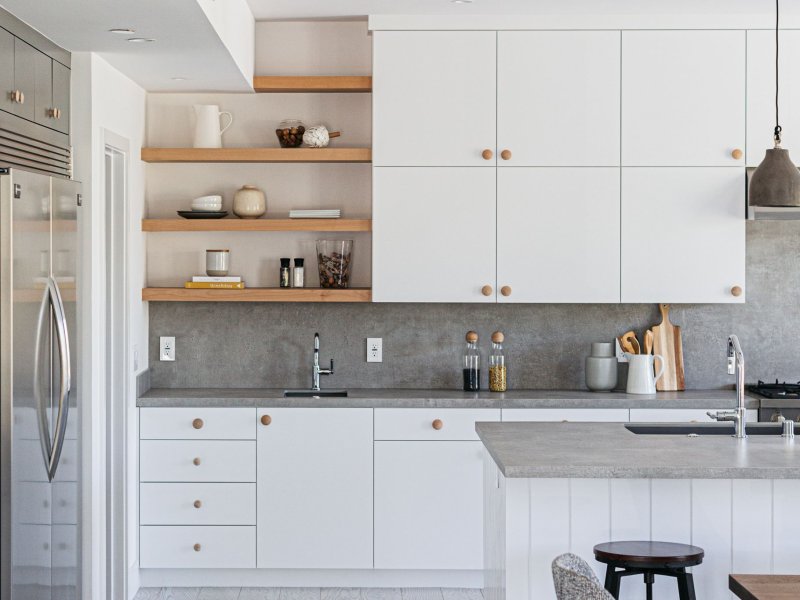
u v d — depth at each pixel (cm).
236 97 518
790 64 486
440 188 489
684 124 488
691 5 469
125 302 463
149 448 476
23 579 329
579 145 488
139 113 495
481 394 498
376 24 486
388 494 477
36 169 368
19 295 323
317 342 513
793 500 313
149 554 477
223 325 523
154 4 336
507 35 486
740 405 354
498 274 490
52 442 355
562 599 219
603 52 486
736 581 243
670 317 525
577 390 522
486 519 379
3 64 338
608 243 490
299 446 476
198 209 503
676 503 313
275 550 477
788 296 526
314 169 520
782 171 350
